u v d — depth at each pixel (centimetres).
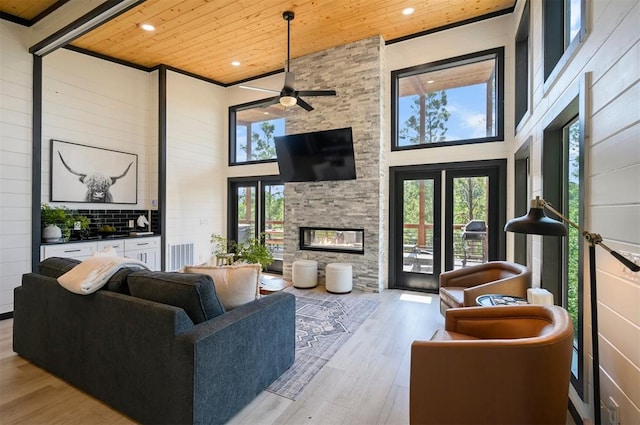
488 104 427
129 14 384
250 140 626
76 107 452
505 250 409
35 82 381
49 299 231
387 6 383
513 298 259
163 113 529
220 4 368
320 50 493
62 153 435
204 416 166
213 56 505
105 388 197
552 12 256
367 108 464
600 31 158
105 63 487
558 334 149
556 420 149
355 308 389
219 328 177
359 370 243
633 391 132
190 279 188
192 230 576
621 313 141
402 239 481
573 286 240
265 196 617
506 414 149
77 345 213
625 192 136
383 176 474
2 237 355
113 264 213
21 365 245
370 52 459
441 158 443
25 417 186
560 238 255
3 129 357
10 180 361
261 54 502
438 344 157
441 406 158
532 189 299
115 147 497
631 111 131
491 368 150
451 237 447
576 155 230
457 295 304
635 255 129
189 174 571
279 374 231
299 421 186
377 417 190
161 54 493
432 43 444
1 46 356
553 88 232
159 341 171
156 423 174
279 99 420
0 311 353
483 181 429
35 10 354
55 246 395
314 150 490
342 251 491
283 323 235
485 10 399
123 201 504
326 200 500
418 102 470
